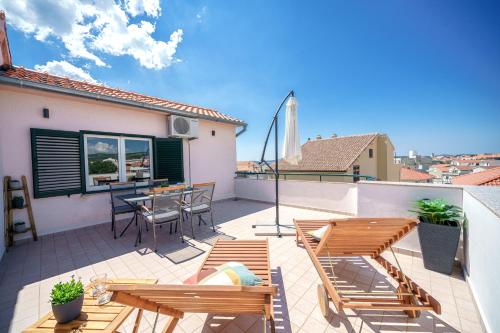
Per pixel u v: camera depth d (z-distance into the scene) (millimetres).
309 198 6582
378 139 18047
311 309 2172
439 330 1878
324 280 2023
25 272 2984
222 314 2137
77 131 4781
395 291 2422
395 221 2072
